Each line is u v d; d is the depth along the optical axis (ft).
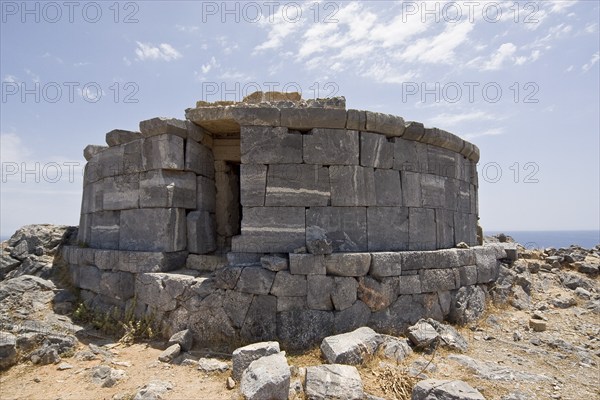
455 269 22.40
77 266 26.66
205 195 24.68
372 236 21.35
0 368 16.33
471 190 28.96
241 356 14.96
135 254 21.68
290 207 20.51
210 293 19.11
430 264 21.38
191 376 15.34
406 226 22.63
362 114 21.12
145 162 22.89
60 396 14.01
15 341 17.17
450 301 22.09
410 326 19.31
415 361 16.14
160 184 22.22
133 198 23.53
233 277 18.94
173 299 19.61
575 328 21.94
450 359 16.58
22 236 32.96
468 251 23.68
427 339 17.69
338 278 19.11
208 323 18.86
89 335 20.21
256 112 20.54
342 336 16.78
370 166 21.66
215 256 22.44
